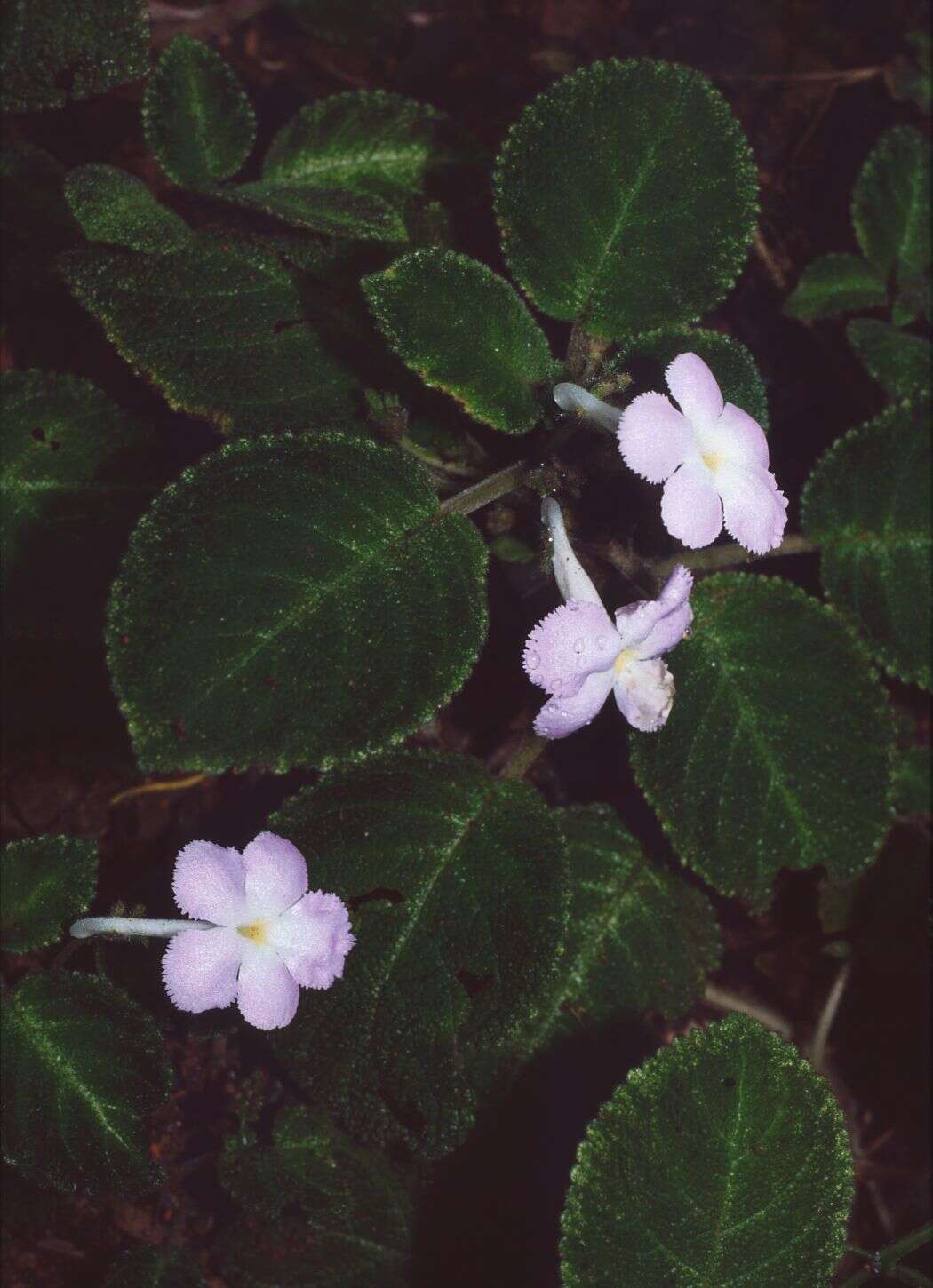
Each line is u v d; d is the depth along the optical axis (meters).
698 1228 0.55
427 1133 0.56
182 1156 0.60
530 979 0.56
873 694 0.60
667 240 0.59
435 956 0.57
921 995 0.65
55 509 0.60
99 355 0.64
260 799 0.63
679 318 0.59
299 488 0.56
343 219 0.59
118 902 0.55
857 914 0.64
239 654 0.55
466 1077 0.58
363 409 0.59
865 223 0.67
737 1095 0.56
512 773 0.59
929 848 0.65
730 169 0.59
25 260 0.63
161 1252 0.58
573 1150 0.60
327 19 0.68
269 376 0.59
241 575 0.55
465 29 0.69
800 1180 0.56
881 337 0.65
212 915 0.53
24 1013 0.56
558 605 0.62
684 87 0.59
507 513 0.59
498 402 0.58
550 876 0.57
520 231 0.59
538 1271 0.59
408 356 0.57
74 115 0.66
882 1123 0.64
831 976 0.65
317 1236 0.59
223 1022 0.57
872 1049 0.65
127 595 0.55
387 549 0.56
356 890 0.57
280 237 0.61
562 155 0.59
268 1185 0.58
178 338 0.59
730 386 0.59
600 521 0.60
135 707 0.55
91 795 0.63
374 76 0.69
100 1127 0.56
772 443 0.67
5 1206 0.59
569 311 0.60
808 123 0.70
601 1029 0.60
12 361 0.64
